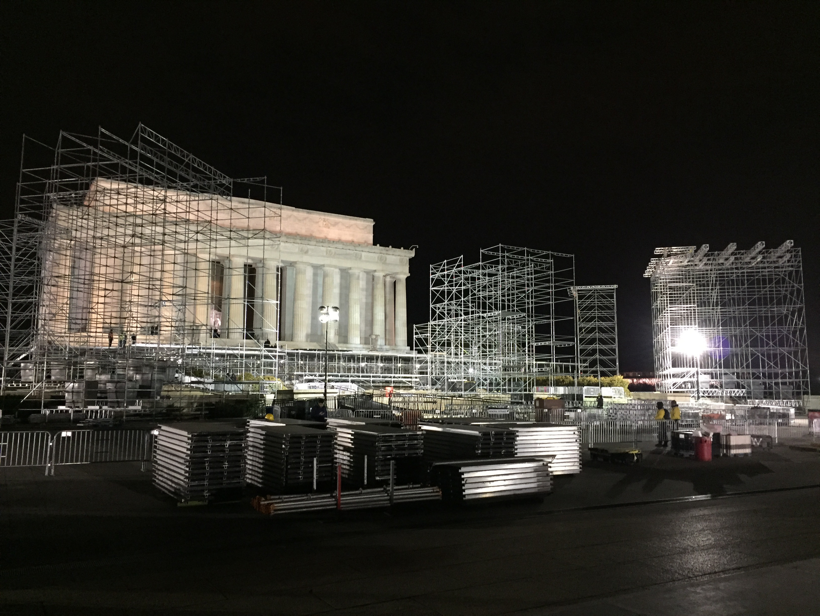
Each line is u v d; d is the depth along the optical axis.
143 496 14.77
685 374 58.59
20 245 44.12
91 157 39.50
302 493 14.88
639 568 9.69
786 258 56.31
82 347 34.50
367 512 13.62
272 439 15.68
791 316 57.00
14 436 21.50
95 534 11.41
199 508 13.63
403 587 8.70
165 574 9.20
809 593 8.27
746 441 23.98
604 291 59.44
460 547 10.90
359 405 34.91
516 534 11.92
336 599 8.19
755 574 9.16
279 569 9.49
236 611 7.73
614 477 18.84
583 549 10.83
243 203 57.38
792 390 55.19
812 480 18.95
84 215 37.78
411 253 74.75
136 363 33.34
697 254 57.16
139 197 40.81
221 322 60.88
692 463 21.97
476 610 7.82
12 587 8.58
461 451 17.42
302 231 71.56
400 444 15.74
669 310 58.31
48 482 16.41
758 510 14.55
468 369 55.31
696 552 10.67
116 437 23.92
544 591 8.57
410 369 62.06
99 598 8.14
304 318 67.31
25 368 36.75
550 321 54.22
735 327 57.56
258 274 65.06
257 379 43.53
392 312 74.00
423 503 14.45
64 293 42.03
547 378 56.22
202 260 54.59
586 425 28.86
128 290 43.25
